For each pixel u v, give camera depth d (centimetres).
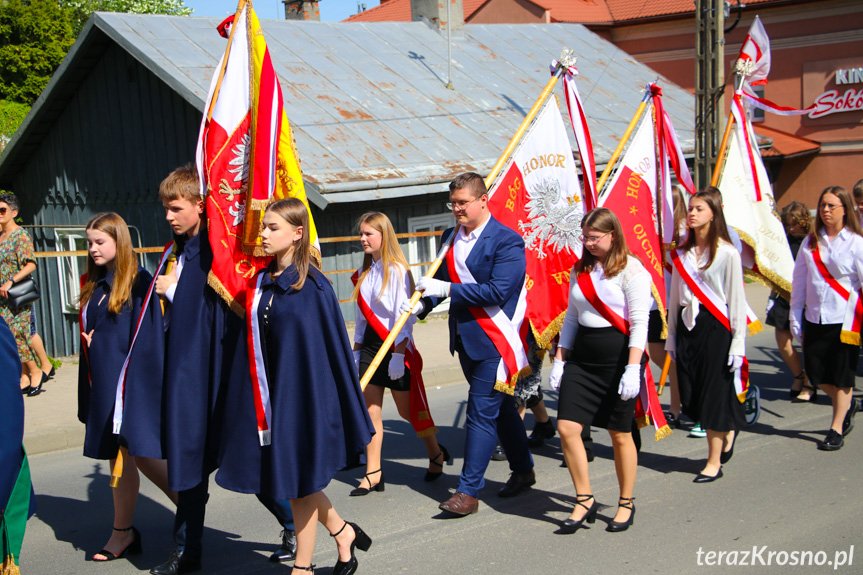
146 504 537
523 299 500
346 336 372
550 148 586
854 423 670
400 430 715
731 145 757
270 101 418
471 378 492
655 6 2684
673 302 550
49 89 1384
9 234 817
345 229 1207
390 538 460
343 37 1645
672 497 513
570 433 451
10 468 296
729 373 530
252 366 360
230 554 446
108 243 421
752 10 2450
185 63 1266
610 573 405
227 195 409
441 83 1592
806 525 459
